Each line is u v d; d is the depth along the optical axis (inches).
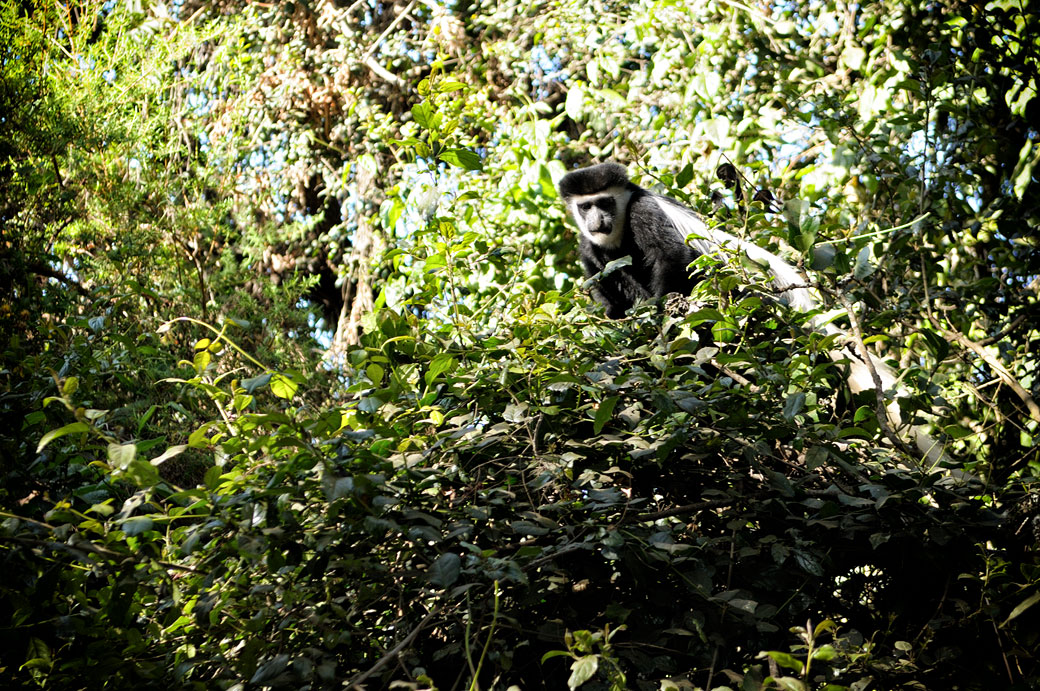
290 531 83.1
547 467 92.1
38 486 109.2
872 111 190.7
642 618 90.6
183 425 188.4
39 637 90.2
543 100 270.5
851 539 95.4
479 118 191.6
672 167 216.8
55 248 236.5
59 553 85.0
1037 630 91.8
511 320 118.7
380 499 75.9
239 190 296.2
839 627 88.0
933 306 170.7
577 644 72.2
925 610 98.2
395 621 89.1
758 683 79.7
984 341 157.1
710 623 87.9
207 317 240.7
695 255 201.5
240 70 291.1
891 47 208.2
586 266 218.8
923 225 163.3
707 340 152.6
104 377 129.4
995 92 184.2
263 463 87.1
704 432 93.7
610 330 119.6
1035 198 168.1
